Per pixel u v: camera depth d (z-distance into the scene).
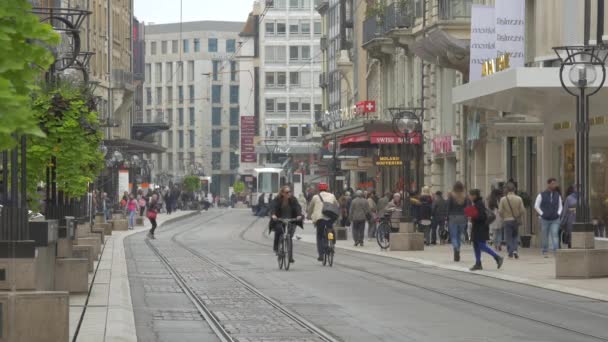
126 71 120.88
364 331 19.34
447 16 61.44
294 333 19.09
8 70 8.92
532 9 52.19
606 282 29.00
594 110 43.12
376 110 93.00
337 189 116.75
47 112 29.23
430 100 73.38
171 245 57.62
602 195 43.22
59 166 30.67
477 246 34.44
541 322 20.69
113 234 73.81
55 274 25.33
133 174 113.88
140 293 27.30
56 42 9.25
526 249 46.66
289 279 31.97
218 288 28.78
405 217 47.88
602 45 32.34
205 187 191.00
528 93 41.34
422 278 32.06
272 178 131.50
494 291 27.50
